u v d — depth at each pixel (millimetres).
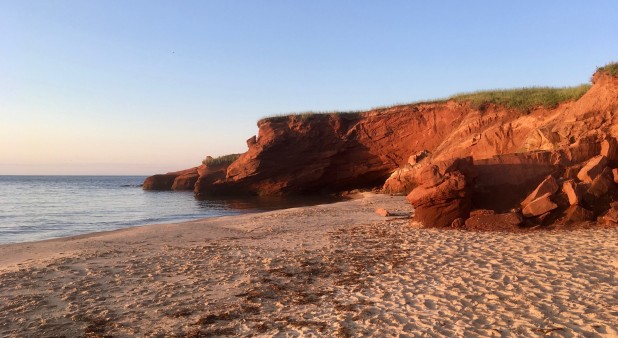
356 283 8117
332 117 43344
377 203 25172
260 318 6438
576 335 5125
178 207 34719
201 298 7508
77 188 80500
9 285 8469
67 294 7805
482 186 14461
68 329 6145
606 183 13031
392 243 11766
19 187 85312
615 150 15117
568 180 13195
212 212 29781
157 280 8781
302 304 7039
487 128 30516
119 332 6000
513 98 30875
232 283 8445
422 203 14156
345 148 43125
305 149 43875
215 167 52219
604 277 7266
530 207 12781
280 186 45250
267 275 9008
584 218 12375
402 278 8203
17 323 6395
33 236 19656
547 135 20094
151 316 6645
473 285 7383
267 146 43375
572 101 25734
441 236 12148
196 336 5773
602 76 19750
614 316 5582
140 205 37438
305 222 17984
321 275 8867
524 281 7367
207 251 11781
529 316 5844
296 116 43906
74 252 12266
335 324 6012
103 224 24094
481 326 5617
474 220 13289
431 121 38562
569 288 6828
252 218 20719
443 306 6480
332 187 45906
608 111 18578
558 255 8883
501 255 9336
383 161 41500
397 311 6406
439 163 14086
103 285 8430
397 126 40562
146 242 14195
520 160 14906
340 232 14523
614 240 9938
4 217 28266
